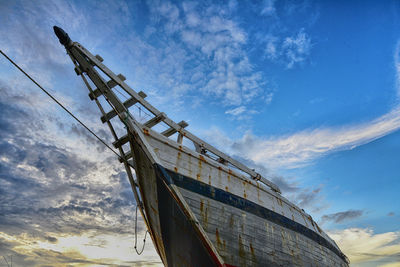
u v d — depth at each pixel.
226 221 10.70
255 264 10.95
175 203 9.47
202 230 9.38
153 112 11.65
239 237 10.85
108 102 10.89
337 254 19.47
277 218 13.46
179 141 11.94
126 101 11.57
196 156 11.14
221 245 10.11
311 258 14.84
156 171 9.30
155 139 10.29
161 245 12.09
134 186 12.02
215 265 9.64
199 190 10.40
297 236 14.43
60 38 10.38
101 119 11.48
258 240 11.56
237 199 11.66
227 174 12.04
